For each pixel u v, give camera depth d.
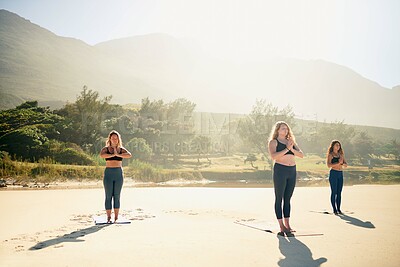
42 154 35.06
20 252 5.62
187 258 5.22
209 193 17.02
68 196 15.29
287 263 4.98
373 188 19.53
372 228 7.76
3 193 16.67
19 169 26.77
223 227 7.84
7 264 4.90
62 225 8.29
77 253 5.52
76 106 56.91
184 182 33.81
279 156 7.11
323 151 81.94
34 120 51.31
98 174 28.41
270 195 15.95
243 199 14.20
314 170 47.44
